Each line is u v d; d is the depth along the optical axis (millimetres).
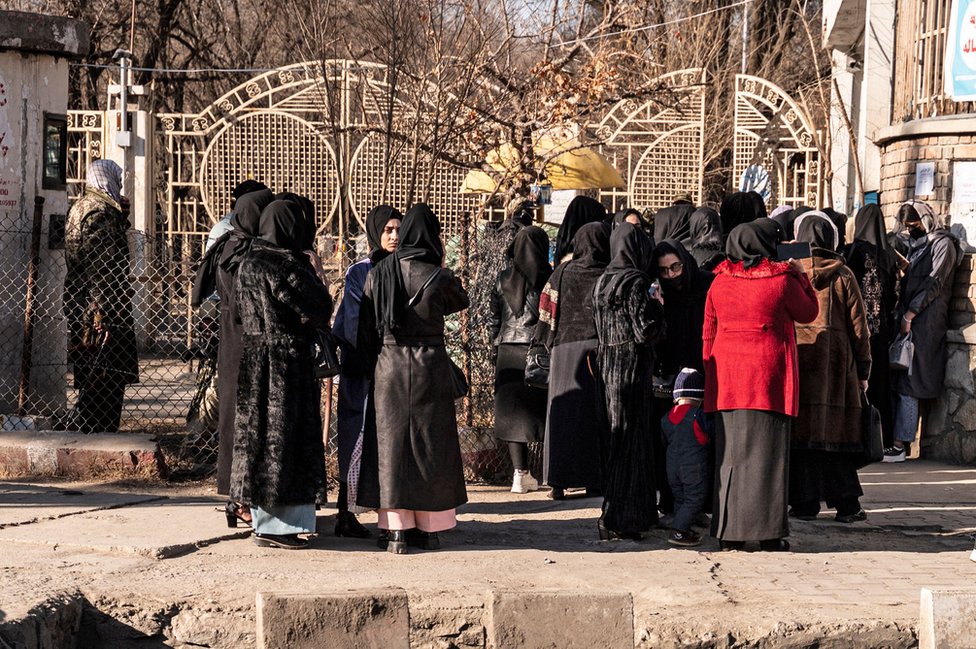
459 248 9391
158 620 5582
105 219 9398
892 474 9414
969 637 5250
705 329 6809
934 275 9719
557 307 7848
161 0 22703
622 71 16984
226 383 6805
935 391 10016
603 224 7840
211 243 7938
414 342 6539
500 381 8523
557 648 5285
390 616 5203
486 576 6000
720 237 7820
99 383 9453
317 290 6391
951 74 10258
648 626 5438
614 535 7023
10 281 9789
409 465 6461
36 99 9984
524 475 8523
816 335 7262
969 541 7121
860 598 5793
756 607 5621
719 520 6676
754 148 18062
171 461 9023
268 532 6461
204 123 17000
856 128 16781
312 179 16703
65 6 21438
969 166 10281
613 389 6883
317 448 6480
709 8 24828
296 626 5129
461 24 12969
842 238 8836
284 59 23938
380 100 14680
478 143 13555
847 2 14961
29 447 8492
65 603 5438
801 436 7309
